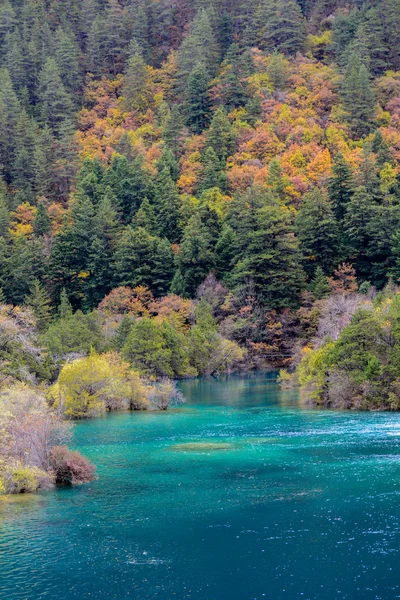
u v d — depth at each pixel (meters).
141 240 116.94
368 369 52.09
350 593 18.89
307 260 112.50
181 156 163.25
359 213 111.88
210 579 19.92
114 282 117.50
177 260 115.69
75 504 27.17
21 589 19.58
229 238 116.25
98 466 33.97
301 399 60.97
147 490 29.05
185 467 33.22
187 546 22.38
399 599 18.50
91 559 21.52
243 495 27.84
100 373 53.91
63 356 75.75
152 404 58.28
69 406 52.72
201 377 90.38
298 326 102.19
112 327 93.00
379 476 29.97
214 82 180.75
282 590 19.16
